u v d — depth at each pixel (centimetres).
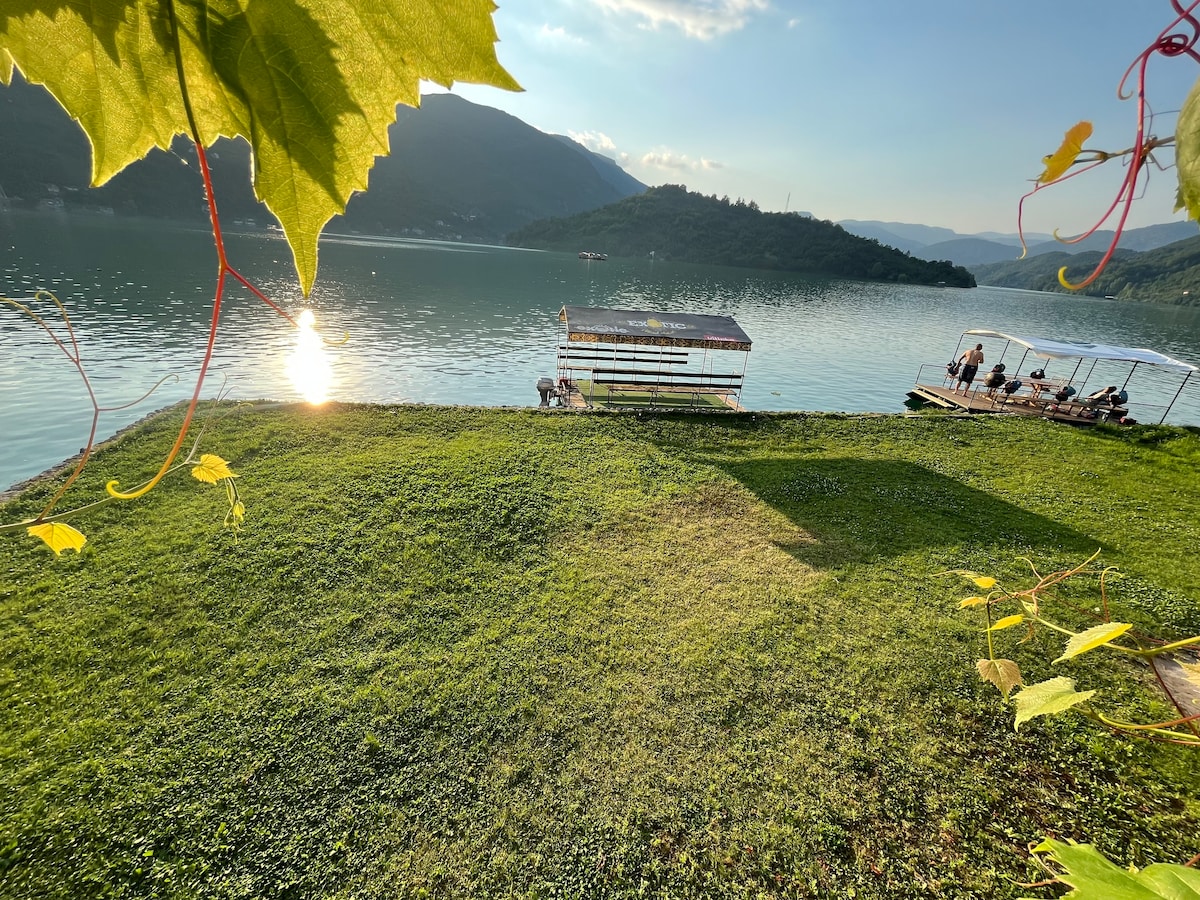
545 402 1864
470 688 540
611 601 679
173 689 519
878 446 1276
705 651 602
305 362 2470
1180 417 2495
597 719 514
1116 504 1034
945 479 1112
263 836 408
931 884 398
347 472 927
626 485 984
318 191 76
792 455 1194
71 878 376
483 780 456
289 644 581
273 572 681
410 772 459
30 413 1653
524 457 1052
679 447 1191
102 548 696
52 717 482
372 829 418
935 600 708
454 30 66
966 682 576
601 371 1725
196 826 411
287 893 378
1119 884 75
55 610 596
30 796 419
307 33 67
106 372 2044
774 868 404
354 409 1198
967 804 453
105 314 2830
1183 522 966
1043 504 1021
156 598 623
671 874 398
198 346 2497
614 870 399
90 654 547
